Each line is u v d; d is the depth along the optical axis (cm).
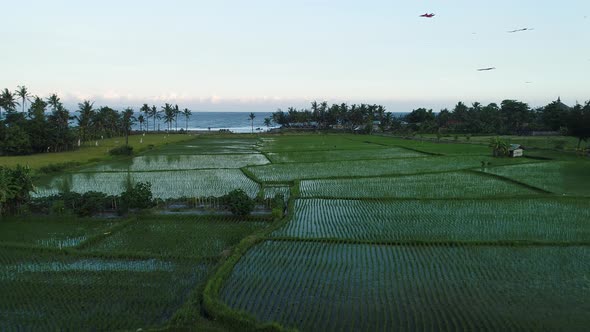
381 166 5472
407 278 1888
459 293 1733
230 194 3002
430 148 7781
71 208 3081
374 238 2459
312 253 2212
